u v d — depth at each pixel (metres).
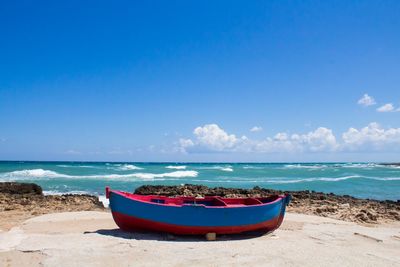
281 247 11.20
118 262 9.51
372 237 13.35
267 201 15.08
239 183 45.78
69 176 50.00
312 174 64.31
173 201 14.74
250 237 12.77
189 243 11.61
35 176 49.59
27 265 9.25
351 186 43.03
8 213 18.08
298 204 23.47
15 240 11.60
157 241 11.73
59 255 9.98
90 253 10.20
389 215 20.16
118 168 72.50
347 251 11.05
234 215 12.52
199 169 76.06
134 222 12.64
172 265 9.34
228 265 9.38
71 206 21.19
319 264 9.58
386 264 9.82
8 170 60.69
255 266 9.33
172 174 58.03
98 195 29.72
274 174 63.31
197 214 12.31
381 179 53.81
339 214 19.62
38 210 19.23
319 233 13.83
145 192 29.20
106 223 15.05
